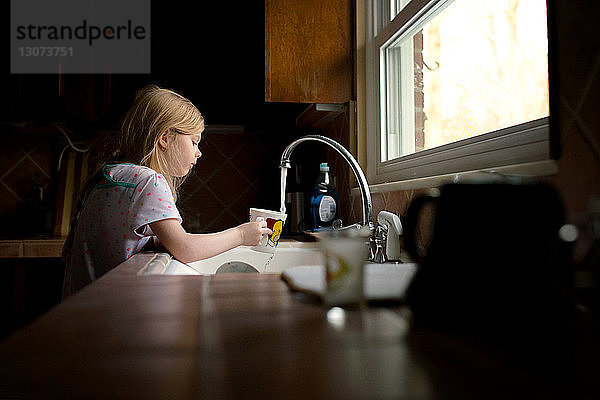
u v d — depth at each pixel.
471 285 0.47
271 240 1.52
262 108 2.30
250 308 0.58
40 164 2.56
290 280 0.72
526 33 1.07
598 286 0.48
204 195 2.67
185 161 1.61
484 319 0.46
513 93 1.12
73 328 0.48
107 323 0.50
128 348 0.42
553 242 0.48
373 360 0.39
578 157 0.57
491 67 1.21
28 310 2.22
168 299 0.63
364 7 1.92
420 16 1.51
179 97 1.62
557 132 0.61
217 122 2.30
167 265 1.09
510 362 0.38
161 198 1.34
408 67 1.76
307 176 2.43
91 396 0.32
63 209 2.44
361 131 1.91
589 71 0.57
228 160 2.69
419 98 1.66
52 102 2.29
